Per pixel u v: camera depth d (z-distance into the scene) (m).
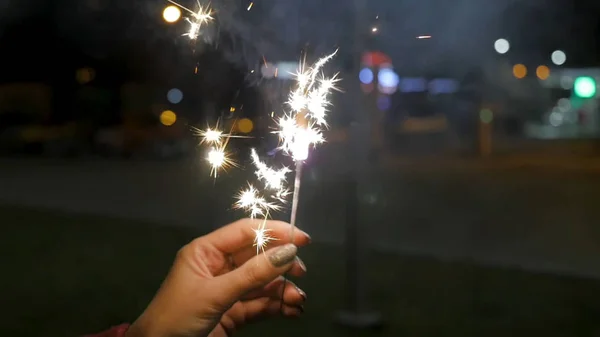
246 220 1.92
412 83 17.75
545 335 5.43
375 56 4.98
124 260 8.36
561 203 12.12
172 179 16.91
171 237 9.64
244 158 1.67
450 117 23.34
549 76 20.17
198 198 13.16
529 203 12.20
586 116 26.77
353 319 5.65
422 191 13.92
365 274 5.73
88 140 25.36
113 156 23.84
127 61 15.90
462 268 7.64
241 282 1.59
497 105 23.08
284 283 2.00
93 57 17.14
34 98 26.98
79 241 9.57
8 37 18.00
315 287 6.86
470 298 6.49
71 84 24.03
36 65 20.28
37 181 17.31
